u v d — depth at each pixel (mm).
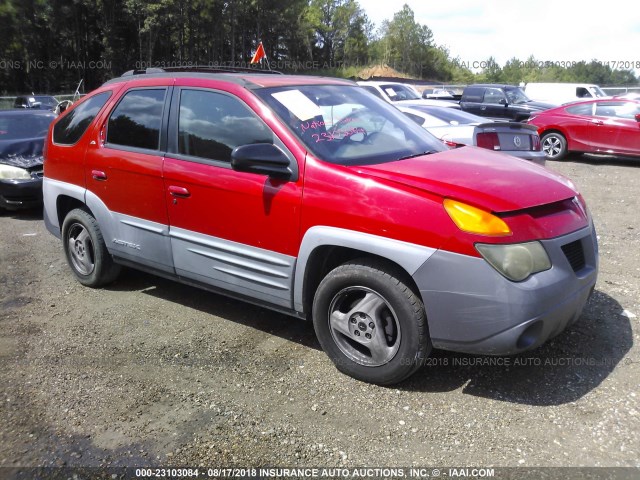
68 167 4953
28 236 7047
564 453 2771
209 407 3225
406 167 3389
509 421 3033
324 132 3668
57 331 4250
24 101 26672
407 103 10094
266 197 3570
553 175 3652
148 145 4301
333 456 2801
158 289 5094
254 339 4066
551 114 13633
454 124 7980
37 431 3031
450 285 2992
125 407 3238
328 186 3336
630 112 12523
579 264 3318
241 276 3844
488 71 72750
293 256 3525
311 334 4129
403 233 3074
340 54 92688
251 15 71188
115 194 4535
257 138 3693
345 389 3385
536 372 3498
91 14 59594
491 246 2914
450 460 2750
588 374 3457
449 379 3455
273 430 3006
